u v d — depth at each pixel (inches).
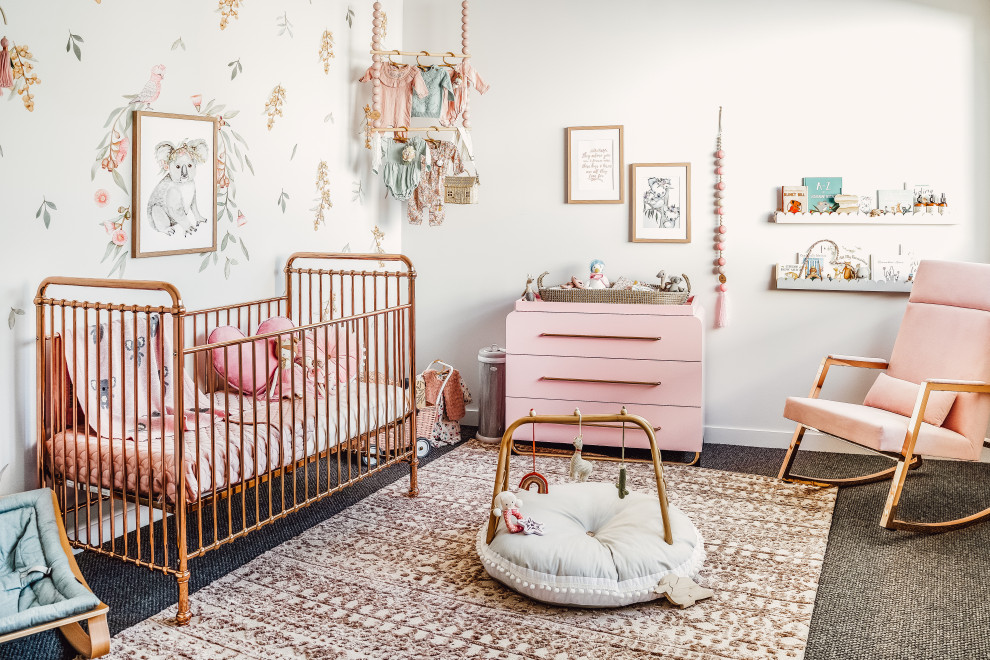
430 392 173.3
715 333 173.6
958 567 110.9
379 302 184.2
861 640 92.0
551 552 100.7
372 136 179.2
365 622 96.7
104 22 116.3
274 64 149.0
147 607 100.2
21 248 107.5
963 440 129.5
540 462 160.2
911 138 159.6
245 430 114.3
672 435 159.0
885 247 162.7
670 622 96.7
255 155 145.7
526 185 181.9
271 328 137.0
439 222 179.5
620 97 174.6
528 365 165.8
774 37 164.9
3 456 107.4
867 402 150.2
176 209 129.2
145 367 111.4
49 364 109.2
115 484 104.2
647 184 174.1
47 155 109.9
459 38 182.4
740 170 168.9
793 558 114.3
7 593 89.6
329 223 166.2
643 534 105.7
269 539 121.5
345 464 159.0
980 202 157.1
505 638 93.1
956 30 155.6
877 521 128.4
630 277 177.6
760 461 161.3
